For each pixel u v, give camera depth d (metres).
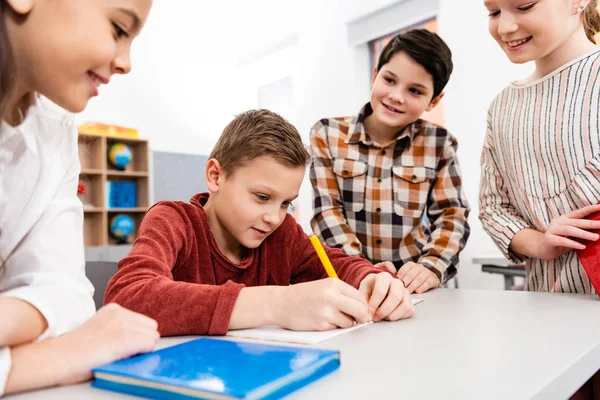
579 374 0.39
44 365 0.36
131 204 3.97
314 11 3.81
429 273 0.94
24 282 0.48
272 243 0.92
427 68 1.14
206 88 4.91
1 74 0.40
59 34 0.40
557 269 0.89
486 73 2.61
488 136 1.05
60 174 0.56
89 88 0.44
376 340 0.49
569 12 0.80
